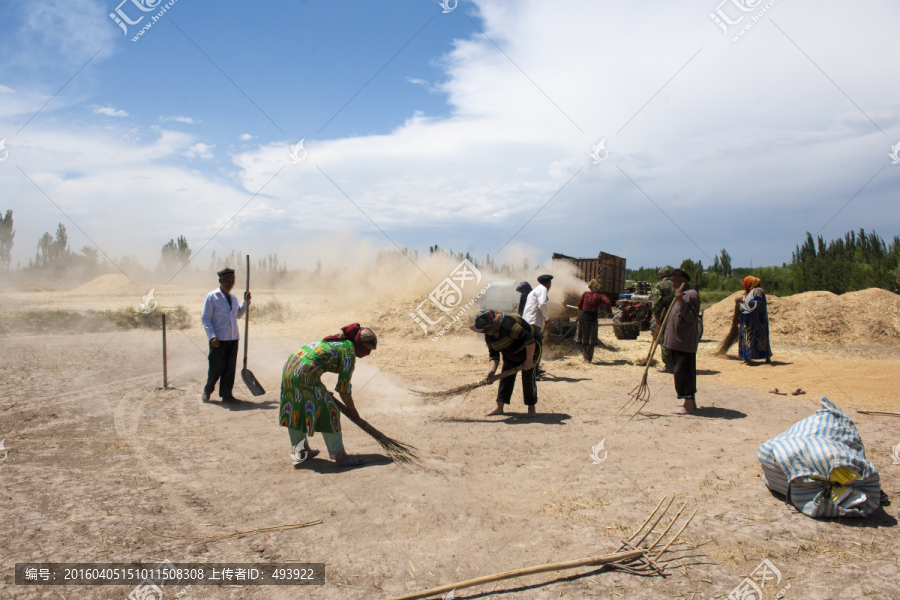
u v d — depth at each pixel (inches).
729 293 1048.2
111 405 269.1
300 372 173.9
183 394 298.7
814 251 1161.4
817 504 138.2
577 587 106.7
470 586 106.7
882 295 614.2
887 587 105.2
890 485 160.9
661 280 390.3
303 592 102.8
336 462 180.4
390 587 105.2
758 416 253.4
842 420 154.6
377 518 137.9
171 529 130.3
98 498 149.1
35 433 214.8
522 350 249.8
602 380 355.9
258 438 213.6
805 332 579.8
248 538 126.1
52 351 462.9
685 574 111.0
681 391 258.4
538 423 240.8
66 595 100.0
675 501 150.1
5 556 114.6
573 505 146.9
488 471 175.5
